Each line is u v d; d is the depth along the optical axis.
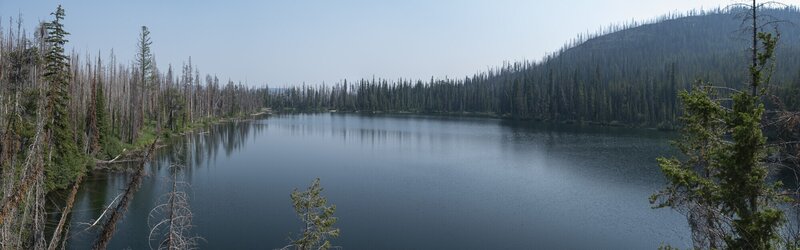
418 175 53.06
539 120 149.50
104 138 55.09
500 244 30.72
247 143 81.19
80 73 69.75
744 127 11.57
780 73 115.50
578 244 31.03
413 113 198.12
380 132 106.94
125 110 73.44
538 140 90.50
